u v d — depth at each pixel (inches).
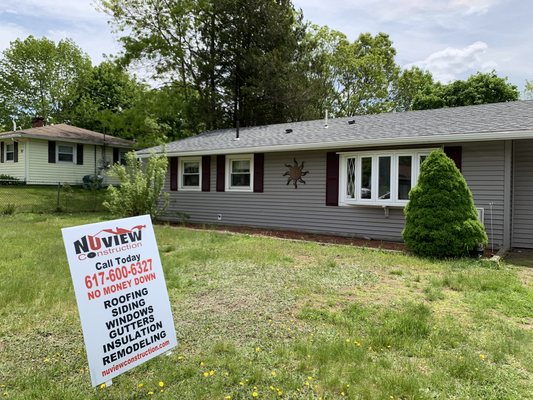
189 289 187.5
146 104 770.2
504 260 265.3
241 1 749.9
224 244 317.1
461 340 128.8
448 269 231.0
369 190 364.8
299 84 775.7
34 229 390.0
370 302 168.9
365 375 105.3
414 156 339.9
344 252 286.5
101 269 102.5
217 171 493.7
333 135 398.0
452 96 1020.5
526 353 120.2
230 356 118.3
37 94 1403.8
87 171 835.4
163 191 535.8
